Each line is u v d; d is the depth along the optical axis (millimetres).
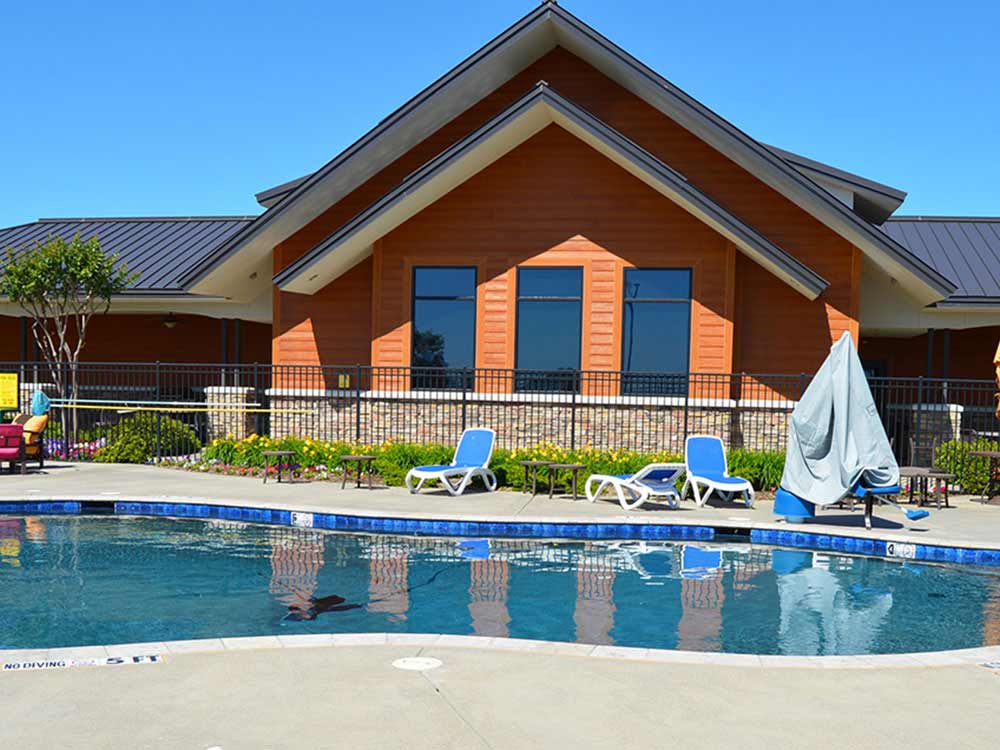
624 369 17234
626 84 17641
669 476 13297
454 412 17234
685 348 17094
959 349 23125
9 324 24953
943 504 13914
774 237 17328
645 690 5293
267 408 19703
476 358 17609
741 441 16531
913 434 16250
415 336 17906
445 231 17688
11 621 7590
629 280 17250
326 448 16281
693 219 16984
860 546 10898
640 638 7293
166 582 9023
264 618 7738
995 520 12297
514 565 9984
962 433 16766
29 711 4809
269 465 15797
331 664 5684
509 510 12367
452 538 11406
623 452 15344
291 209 17547
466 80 17109
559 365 17438
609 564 10109
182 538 11250
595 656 5961
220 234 23922
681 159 17781
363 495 13562
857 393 11711
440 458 15117
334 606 8164
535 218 17453
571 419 16625
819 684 5465
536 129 17312
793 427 11922
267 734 4512
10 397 17109
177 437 17625
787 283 17141
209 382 23281
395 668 5617
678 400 16484
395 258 17828
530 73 18391
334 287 18797
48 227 25516
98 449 17406
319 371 18781
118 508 12883
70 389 19453
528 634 7352
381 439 17516
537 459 14766
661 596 8695
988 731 4727
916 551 10570
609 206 17250
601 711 4926
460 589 8852
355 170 17719
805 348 17109
